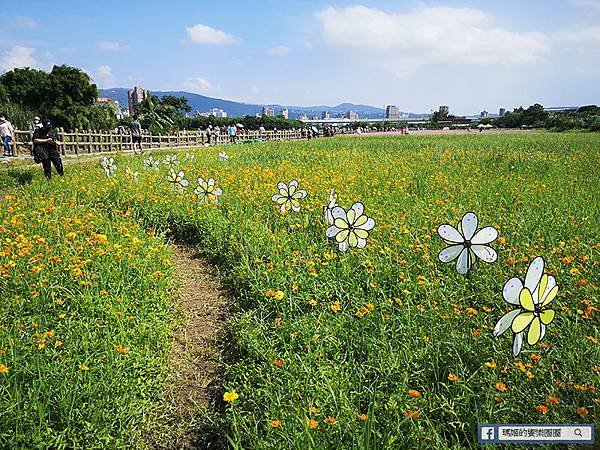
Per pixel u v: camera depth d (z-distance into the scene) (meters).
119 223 8.27
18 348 4.23
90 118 37.50
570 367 3.86
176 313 5.71
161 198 10.16
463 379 3.81
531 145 24.75
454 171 13.66
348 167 14.70
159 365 4.47
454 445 3.24
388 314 4.85
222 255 7.39
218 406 4.11
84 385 3.81
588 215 7.84
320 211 8.66
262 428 3.63
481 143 27.66
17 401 3.50
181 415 4.02
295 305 5.18
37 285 5.35
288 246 6.86
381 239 7.03
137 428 3.75
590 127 52.88
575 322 4.45
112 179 12.01
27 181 13.14
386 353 4.14
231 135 43.50
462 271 4.53
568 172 13.52
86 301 5.11
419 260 6.11
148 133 32.09
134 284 5.88
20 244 6.25
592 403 3.49
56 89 35.97
